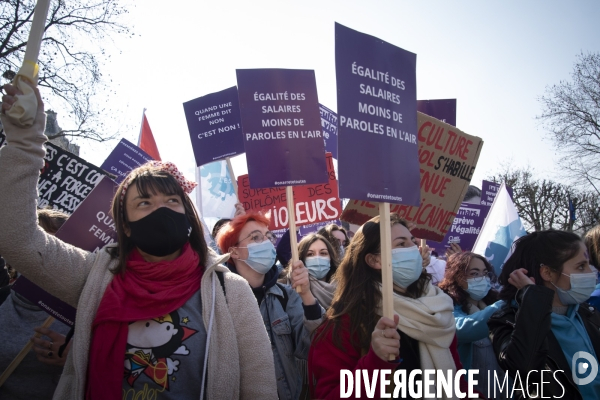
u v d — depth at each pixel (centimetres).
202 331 205
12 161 192
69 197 326
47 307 245
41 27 195
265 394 210
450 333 267
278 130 351
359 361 231
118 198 219
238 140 549
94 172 330
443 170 389
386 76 271
